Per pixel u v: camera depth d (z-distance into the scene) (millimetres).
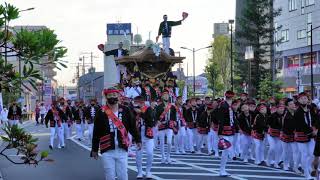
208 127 20453
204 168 15859
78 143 26656
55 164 17094
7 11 4402
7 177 14125
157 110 16875
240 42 57656
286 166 15383
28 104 69062
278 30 61844
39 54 4562
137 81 26578
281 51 63625
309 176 13453
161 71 28156
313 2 60062
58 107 23578
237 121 17562
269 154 16500
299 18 62969
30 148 4926
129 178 13797
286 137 15078
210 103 20672
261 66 56219
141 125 13820
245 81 55562
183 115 21250
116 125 8695
